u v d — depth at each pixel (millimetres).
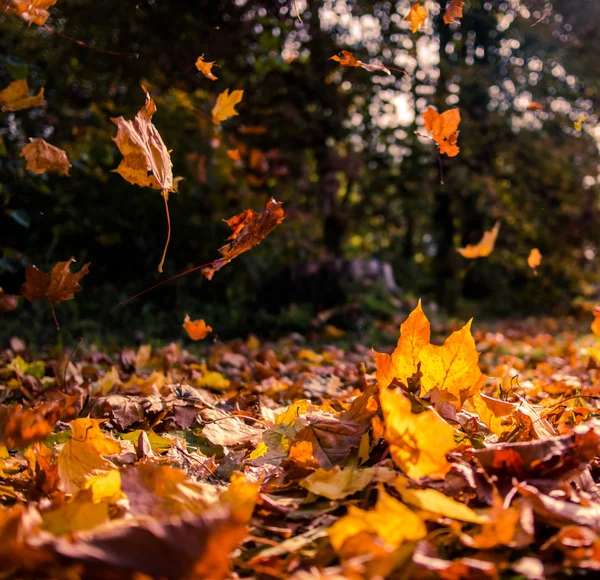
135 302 6500
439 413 1667
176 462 1708
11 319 5141
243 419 2260
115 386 2883
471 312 11570
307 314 6848
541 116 12102
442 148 1973
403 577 996
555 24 10359
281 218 1821
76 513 1127
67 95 6801
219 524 915
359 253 14555
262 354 4379
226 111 2277
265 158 8117
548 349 5750
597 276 13570
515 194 12156
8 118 4680
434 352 1696
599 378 3334
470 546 1121
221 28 7156
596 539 1057
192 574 879
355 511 1037
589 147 12367
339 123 9336
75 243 6297
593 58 11281
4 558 909
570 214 12430
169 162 1721
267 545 1172
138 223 6762
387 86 10242
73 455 1520
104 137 6691
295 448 1501
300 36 8273
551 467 1324
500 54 12000
